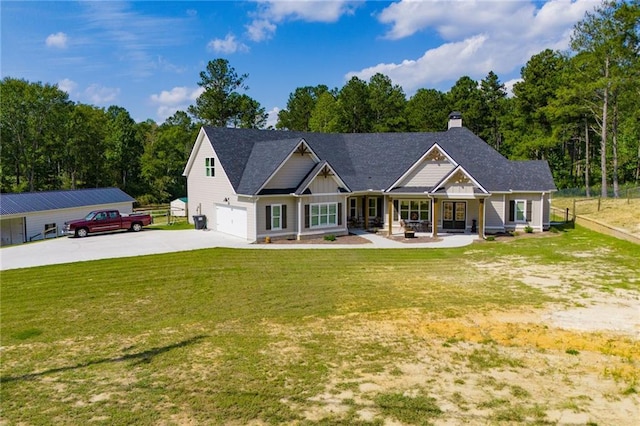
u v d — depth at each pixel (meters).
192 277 18.55
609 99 44.56
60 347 10.98
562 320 12.56
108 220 32.41
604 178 43.59
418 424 7.45
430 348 10.67
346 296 15.40
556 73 56.69
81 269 20.30
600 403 8.15
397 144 36.41
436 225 29.52
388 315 13.22
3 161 59.31
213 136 32.56
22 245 27.89
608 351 10.42
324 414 7.75
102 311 14.00
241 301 14.91
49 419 7.65
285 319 12.98
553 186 31.17
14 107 58.66
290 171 29.27
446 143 35.22
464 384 8.86
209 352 10.52
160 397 8.38
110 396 8.44
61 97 62.66
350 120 72.50
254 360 10.02
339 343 11.02
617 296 14.91
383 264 21.12
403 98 81.50
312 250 25.03
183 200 48.12
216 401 8.21
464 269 19.84
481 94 73.12
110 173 74.00
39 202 36.09
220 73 68.56
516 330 11.82
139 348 10.84
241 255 23.50
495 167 32.94
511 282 17.19
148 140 93.50
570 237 28.27
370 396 8.38
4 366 9.87
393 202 32.31
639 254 21.77
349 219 33.88
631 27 39.66
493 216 31.72
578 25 42.34
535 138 56.94
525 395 8.43
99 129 69.69
